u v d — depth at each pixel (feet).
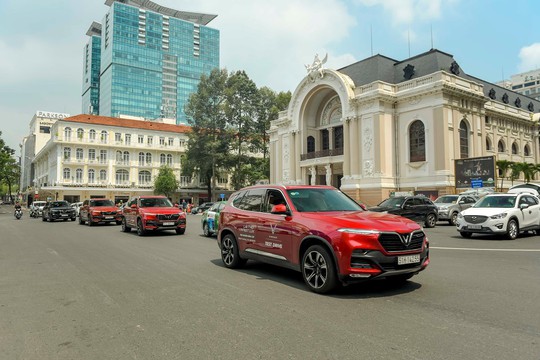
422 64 120.88
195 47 439.63
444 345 12.91
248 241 25.95
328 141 141.79
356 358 11.98
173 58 421.18
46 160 242.99
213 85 186.29
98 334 14.65
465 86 114.62
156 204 58.44
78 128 205.77
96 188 209.05
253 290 20.99
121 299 19.60
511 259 30.66
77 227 74.54
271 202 25.14
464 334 13.91
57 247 42.11
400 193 105.19
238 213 27.43
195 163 186.19
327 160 129.49
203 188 239.50
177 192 231.09
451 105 108.58
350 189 118.11
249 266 28.68
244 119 184.03
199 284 22.63
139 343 13.65
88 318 16.61
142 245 43.01
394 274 18.89
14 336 14.61
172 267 28.58
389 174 114.32
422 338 13.57
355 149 119.03
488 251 35.35
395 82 125.08
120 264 30.22
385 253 18.48
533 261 29.66
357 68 133.80
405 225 19.69
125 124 221.66
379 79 122.11
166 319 16.21
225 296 19.77
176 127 241.76
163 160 230.68
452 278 23.40
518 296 19.13
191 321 15.88
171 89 417.69
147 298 19.67
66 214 98.78
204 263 30.32
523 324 14.94
